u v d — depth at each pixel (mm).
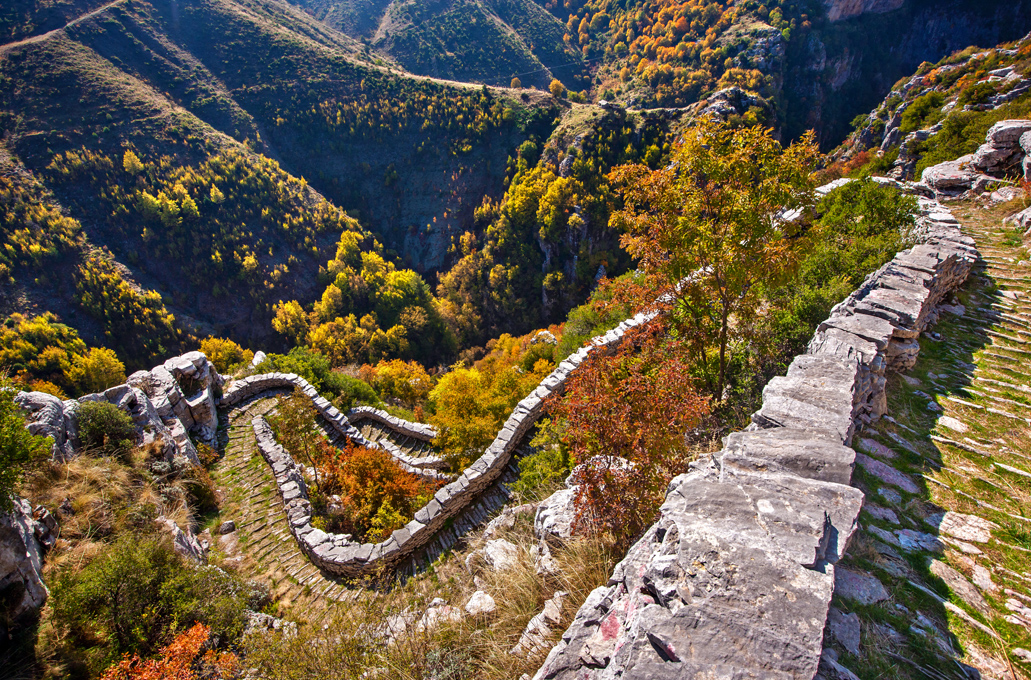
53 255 70562
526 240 79688
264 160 93375
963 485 4602
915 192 15305
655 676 2295
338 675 5133
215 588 7664
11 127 81500
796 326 8656
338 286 76688
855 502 3189
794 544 2840
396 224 104438
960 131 20234
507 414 14133
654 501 5273
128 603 6828
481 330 79125
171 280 78375
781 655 2271
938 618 3285
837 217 11891
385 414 17344
